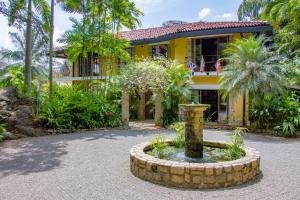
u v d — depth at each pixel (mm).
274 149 9039
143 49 19484
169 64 15609
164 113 14938
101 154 8133
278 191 5230
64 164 7047
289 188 5383
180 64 15898
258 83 12039
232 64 12992
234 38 15734
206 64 16812
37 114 12156
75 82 22641
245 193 5129
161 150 7207
